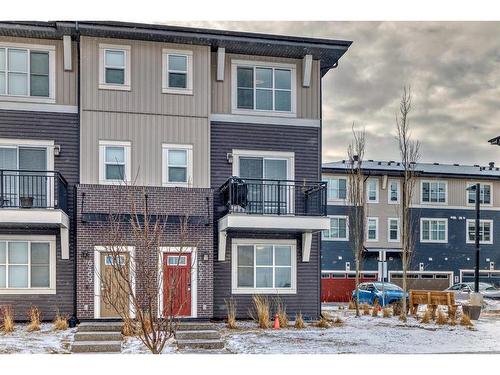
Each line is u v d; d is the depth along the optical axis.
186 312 16.97
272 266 18.38
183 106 17.75
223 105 18.41
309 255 18.47
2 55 17.16
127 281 10.56
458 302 24.72
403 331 16.47
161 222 16.94
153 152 17.45
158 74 17.66
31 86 17.25
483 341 14.78
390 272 34.69
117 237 13.18
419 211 35.16
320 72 19.22
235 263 18.05
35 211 15.65
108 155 17.19
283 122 18.73
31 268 16.83
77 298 16.42
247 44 18.00
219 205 18.03
